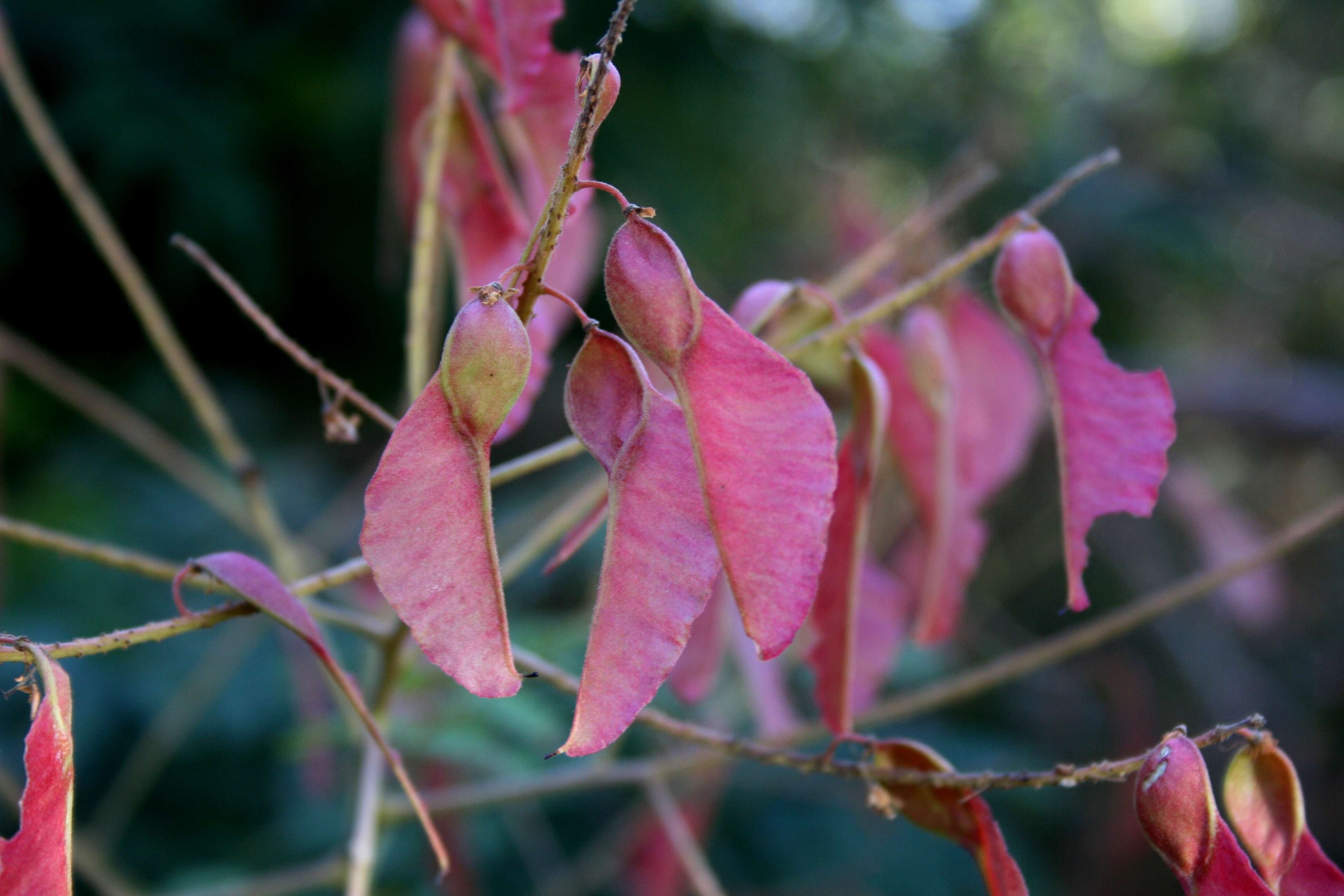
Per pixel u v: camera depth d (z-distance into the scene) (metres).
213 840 0.98
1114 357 1.52
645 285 0.23
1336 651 1.36
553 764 0.64
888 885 0.94
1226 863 0.25
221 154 1.48
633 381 0.24
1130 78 1.88
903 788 0.29
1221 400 1.34
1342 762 1.29
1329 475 1.55
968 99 1.68
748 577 0.23
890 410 0.36
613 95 0.23
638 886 0.60
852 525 0.29
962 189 0.41
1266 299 1.83
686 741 0.30
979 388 0.42
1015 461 0.41
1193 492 0.68
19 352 0.46
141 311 0.40
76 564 1.17
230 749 1.03
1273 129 1.84
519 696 0.54
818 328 0.35
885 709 0.39
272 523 0.41
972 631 0.93
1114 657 0.96
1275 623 0.76
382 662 0.36
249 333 1.71
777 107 1.66
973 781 0.28
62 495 1.27
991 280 0.29
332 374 0.31
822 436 0.23
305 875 0.47
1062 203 1.57
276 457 1.42
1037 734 1.18
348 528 0.95
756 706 0.46
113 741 1.02
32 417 1.43
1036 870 1.03
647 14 1.55
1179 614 1.26
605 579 0.23
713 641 0.35
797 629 0.23
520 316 0.24
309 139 1.54
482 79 0.41
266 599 0.26
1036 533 1.21
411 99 0.39
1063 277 0.28
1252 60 1.87
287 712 1.03
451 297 0.78
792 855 0.93
